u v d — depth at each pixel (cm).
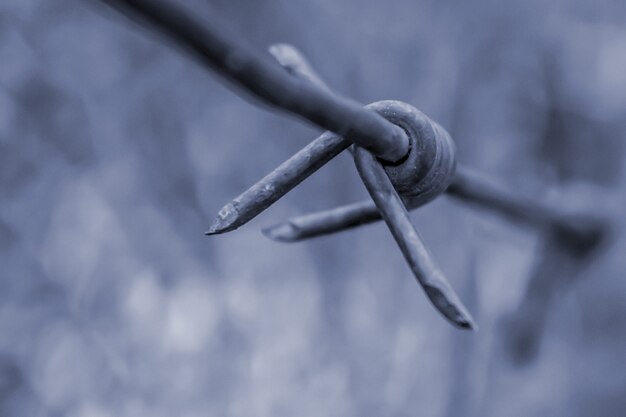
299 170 16
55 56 44
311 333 45
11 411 43
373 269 45
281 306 45
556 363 40
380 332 44
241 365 44
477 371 41
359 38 44
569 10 41
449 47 43
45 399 43
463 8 43
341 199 44
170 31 14
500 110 42
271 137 46
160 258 45
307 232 18
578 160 39
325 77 43
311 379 44
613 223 29
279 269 45
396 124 17
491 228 42
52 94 45
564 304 39
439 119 43
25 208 44
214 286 45
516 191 23
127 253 45
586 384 39
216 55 14
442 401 42
